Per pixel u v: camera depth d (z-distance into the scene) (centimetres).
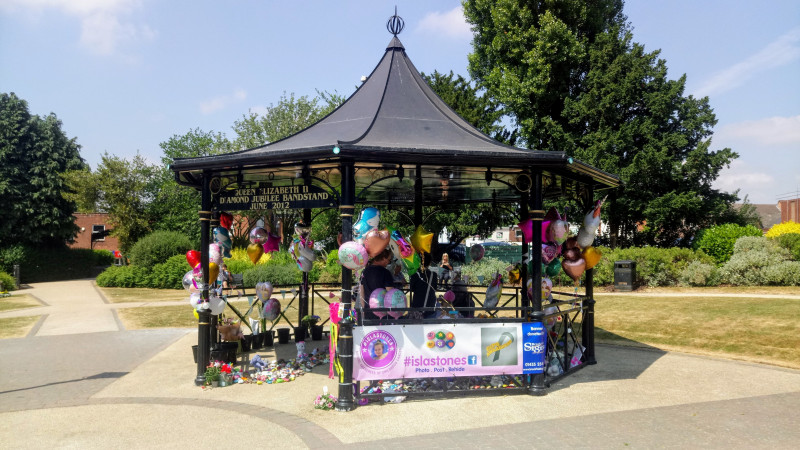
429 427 564
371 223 665
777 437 522
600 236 2397
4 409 645
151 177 3712
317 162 671
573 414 604
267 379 766
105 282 2491
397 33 945
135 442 530
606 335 1106
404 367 652
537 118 2377
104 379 793
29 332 1256
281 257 2503
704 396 670
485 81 2453
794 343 913
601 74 2230
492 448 502
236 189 752
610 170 2105
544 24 2244
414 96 849
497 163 664
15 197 3109
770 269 1505
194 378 792
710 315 1138
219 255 772
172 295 2094
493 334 675
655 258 1695
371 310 677
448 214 2012
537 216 688
